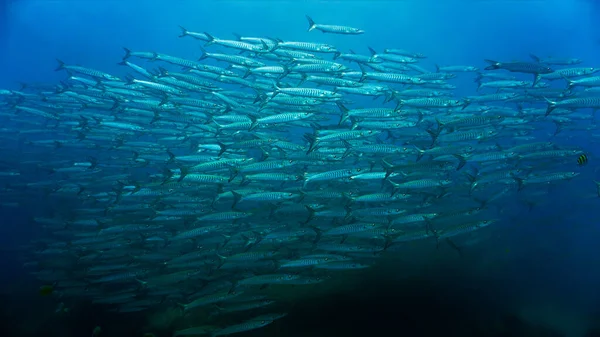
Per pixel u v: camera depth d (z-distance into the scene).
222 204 11.55
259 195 8.70
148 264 9.41
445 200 11.72
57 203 15.04
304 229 8.62
